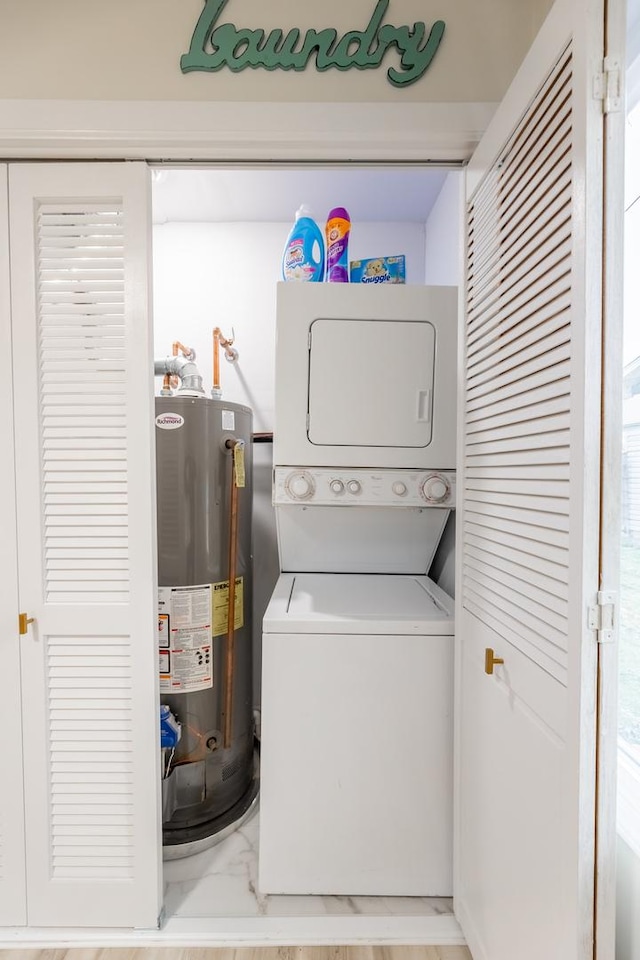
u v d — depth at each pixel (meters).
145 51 1.37
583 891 0.84
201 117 1.36
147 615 1.46
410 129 1.36
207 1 1.35
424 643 1.53
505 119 1.15
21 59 1.37
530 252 1.04
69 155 1.42
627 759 1.13
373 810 1.54
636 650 1.11
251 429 2.23
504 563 1.17
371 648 1.53
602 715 0.84
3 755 1.47
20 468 1.45
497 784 1.21
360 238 2.61
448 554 2.04
